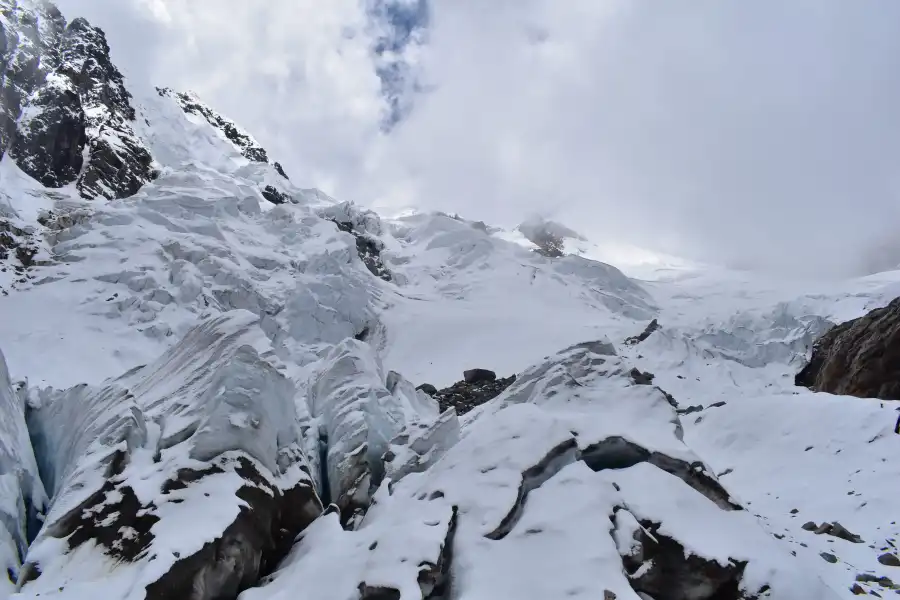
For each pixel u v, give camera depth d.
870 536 13.12
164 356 15.30
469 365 44.38
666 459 10.87
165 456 10.88
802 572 8.77
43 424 14.38
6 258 37.75
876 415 18.02
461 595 8.39
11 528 10.90
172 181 56.41
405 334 49.59
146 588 8.38
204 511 9.69
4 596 9.38
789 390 32.81
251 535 9.94
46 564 9.42
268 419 11.59
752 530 9.55
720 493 10.56
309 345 42.38
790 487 16.27
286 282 47.03
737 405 21.52
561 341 47.72
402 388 21.00
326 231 57.25
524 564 8.64
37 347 30.67
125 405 11.84
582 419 11.58
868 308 61.94
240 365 11.62
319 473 13.99
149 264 39.94
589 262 72.94
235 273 42.91
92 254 39.91
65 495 10.29
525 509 9.68
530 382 14.95
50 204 45.91
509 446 10.70
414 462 12.97
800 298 64.69
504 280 66.81
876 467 15.92
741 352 54.91
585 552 8.66
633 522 9.37
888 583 10.91
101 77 71.06
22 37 63.09
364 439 13.70
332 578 9.09
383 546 9.07
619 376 13.94
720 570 8.83
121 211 45.56
